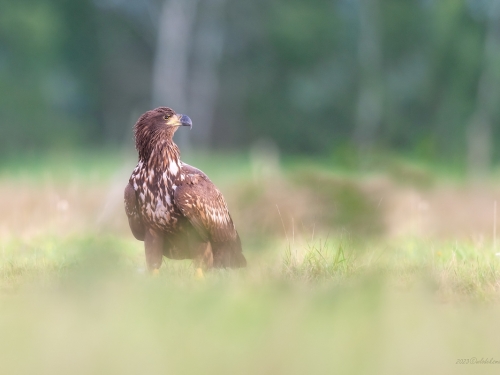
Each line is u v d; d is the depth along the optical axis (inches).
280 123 2122.3
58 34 1990.7
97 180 816.9
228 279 349.4
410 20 2057.1
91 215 619.2
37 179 943.7
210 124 2095.2
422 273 339.6
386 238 520.4
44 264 379.2
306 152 2127.2
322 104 2073.1
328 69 2101.4
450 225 622.2
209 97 2085.4
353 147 727.7
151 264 372.2
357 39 2078.0
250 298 305.1
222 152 2066.9
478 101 1939.0
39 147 1847.9
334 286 326.0
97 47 2082.9
